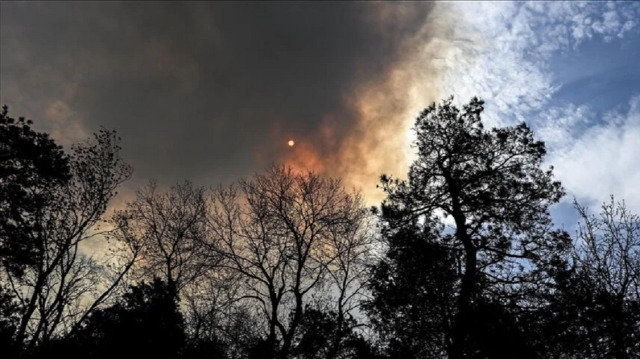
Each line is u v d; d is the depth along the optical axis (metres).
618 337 12.09
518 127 16.91
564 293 13.46
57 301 17.80
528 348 12.19
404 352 14.60
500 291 14.64
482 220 16.72
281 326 18.11
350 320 18.25
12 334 16.05
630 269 12.92
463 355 12.73
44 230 18.30
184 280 21.06
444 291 15.00
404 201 17.81
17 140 16.36
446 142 17.77
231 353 19.77
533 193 16.16
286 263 20.59
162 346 16.91
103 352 16.33
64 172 18.05
